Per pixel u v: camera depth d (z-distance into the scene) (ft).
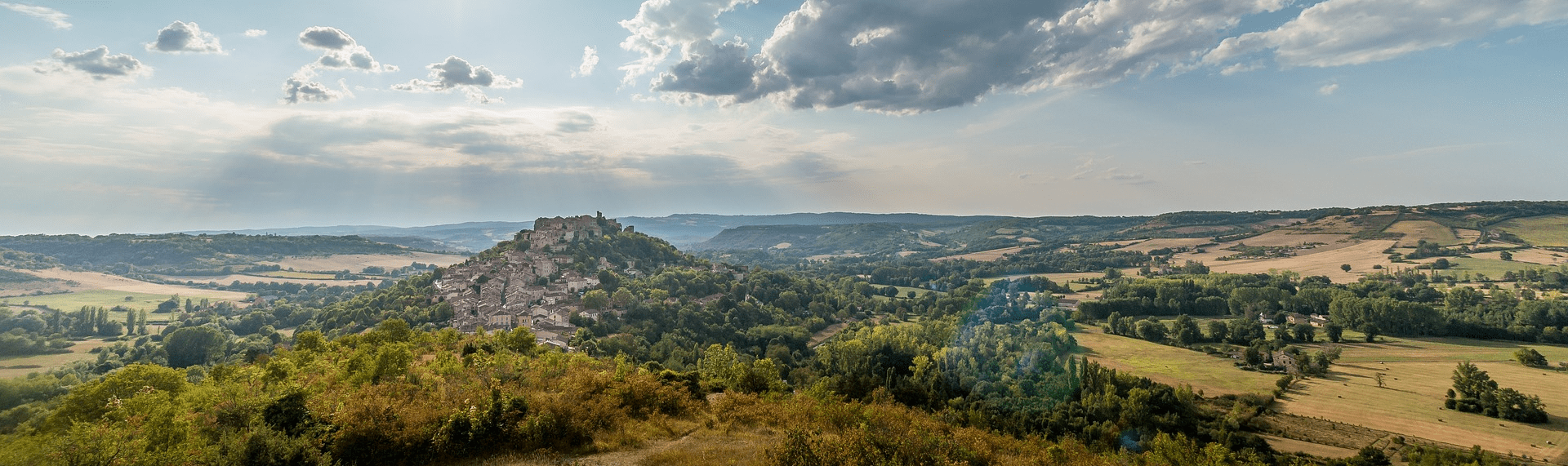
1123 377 233.76
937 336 309.63
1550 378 270.67
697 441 102.58
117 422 91.61
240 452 74.64
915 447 88.84
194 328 392.88
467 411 93.81
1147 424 203.10
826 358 347.77
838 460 78.89
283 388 100.89
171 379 128.16
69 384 271.49
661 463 86.74
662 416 115.03
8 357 356.79
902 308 583.58
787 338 444.96
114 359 358.43
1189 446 174.19
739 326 479.00
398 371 132.26
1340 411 243.40
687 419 118.42
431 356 196.65
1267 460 199.31
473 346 203.31
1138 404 205.36
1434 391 263.29
